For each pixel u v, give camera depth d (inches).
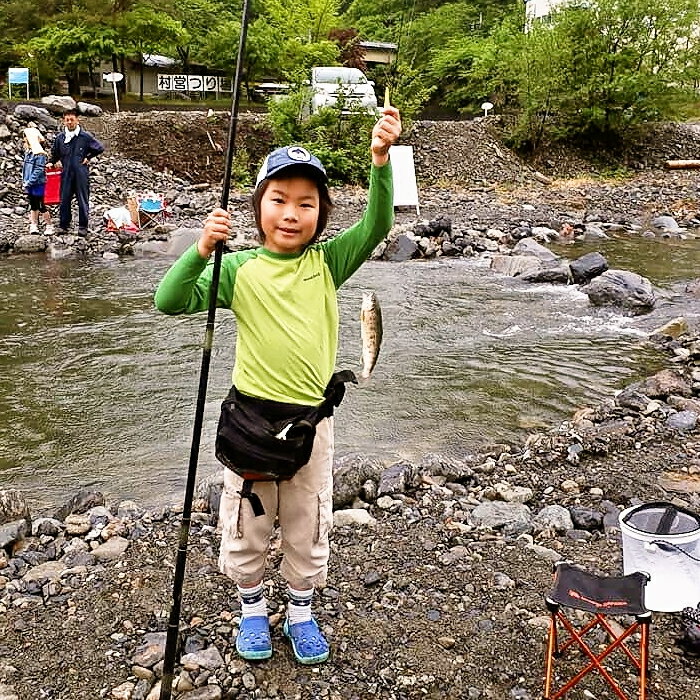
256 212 112.1
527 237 569.6
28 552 157.4
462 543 160.1
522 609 136.6
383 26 1157.7
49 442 230.7
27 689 116.8
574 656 124.1
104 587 142.4
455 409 258.8
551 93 997.2
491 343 332.5
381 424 245.4
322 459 114.4
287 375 109.7
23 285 407.5
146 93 1435.8
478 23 1384.1
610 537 165.2
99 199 624.4
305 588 121.2
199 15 1302.9
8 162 629.0
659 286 440.8
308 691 116.4
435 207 679.1
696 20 1053.2
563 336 344.8
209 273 110.8
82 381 279.0
